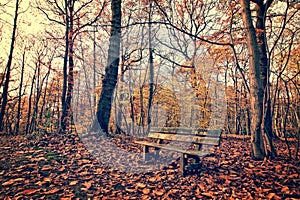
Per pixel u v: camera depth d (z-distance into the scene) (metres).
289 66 6.88
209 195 3.14
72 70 9.78
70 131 7.52
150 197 3.11
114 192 3.23
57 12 11.50
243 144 6.70
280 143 6.72
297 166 4.13
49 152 4.75
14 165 3.93
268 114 7.09
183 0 13.54
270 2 5.84
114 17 6.94
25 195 2.93
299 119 5.30
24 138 6.26
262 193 3.16
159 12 12.35
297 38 6.10
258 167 4.20
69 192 3.13
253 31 5.02
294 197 3.02
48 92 21.44
